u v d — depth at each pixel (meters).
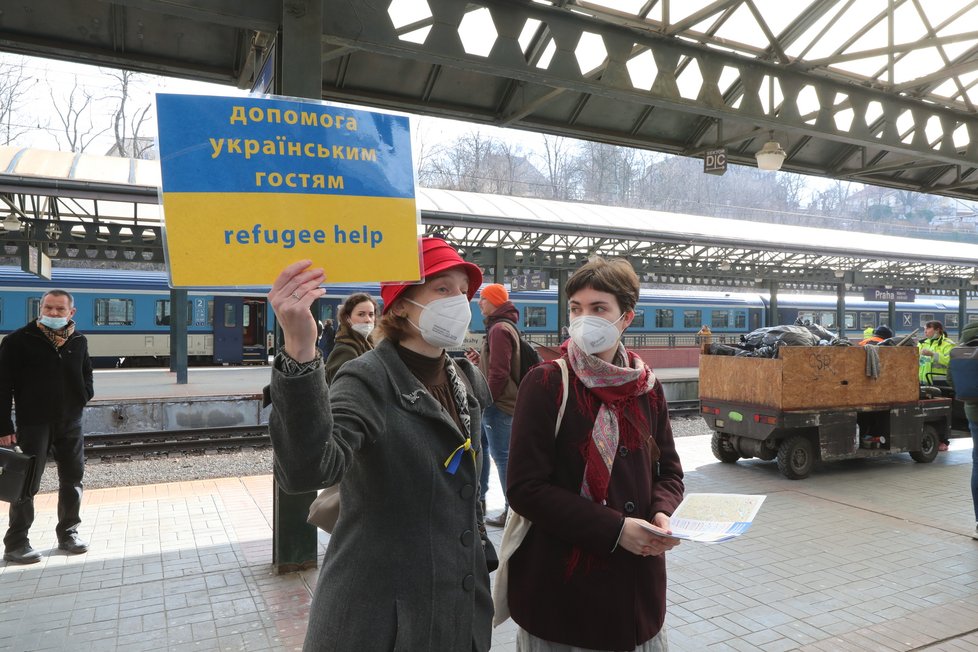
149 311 24.41
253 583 4.46
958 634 3.85
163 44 6.09
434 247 1.87
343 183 1.68
